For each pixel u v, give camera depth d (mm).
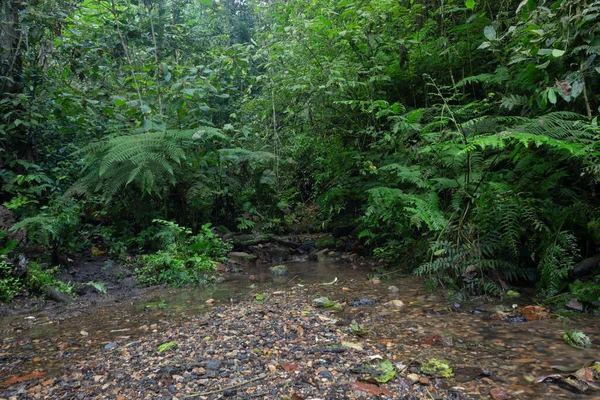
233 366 2178
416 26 5945
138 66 6246
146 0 8148
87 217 6066
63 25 6691
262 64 7562
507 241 3379
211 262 4957
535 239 3566
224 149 6094
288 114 7422
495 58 5098
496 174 3830
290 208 8016
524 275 3541
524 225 3551
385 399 1809
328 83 5477
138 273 4699
